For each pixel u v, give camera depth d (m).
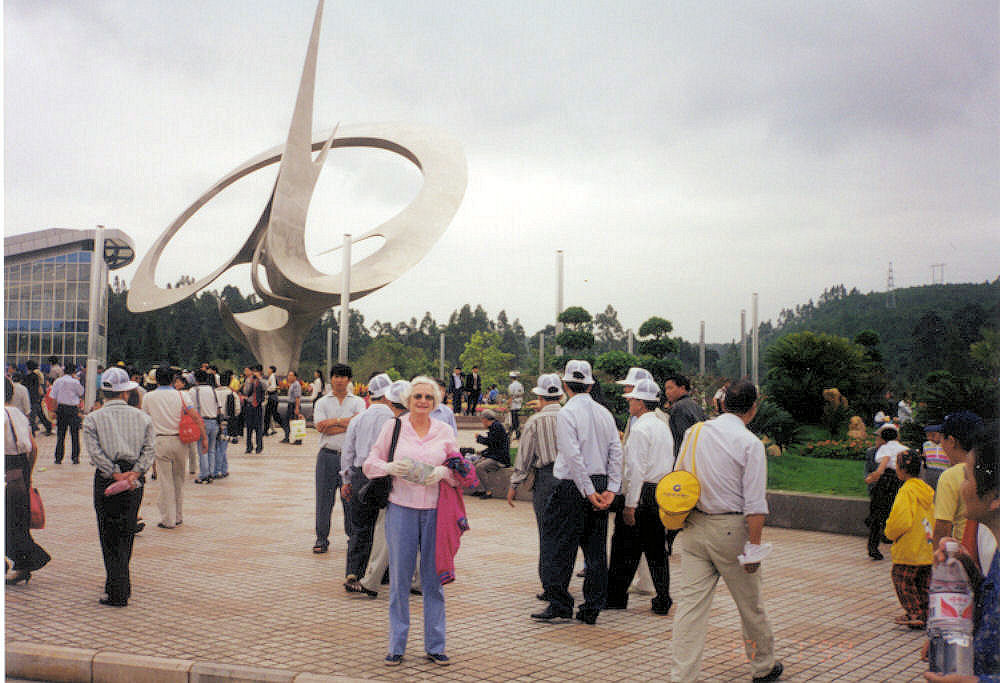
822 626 5.54
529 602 6.09
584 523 5.60
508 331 151.12
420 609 5.84
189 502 10.80
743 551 4.25
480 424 26.62
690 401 6.92
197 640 4.95
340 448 7.66
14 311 46.62
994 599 3.15
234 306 133.88
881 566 7.67
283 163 32.78
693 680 4.24
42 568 6.88
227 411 13.66
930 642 3.43
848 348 23.22
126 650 4.72
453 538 4.64
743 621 4.41
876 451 8.20
